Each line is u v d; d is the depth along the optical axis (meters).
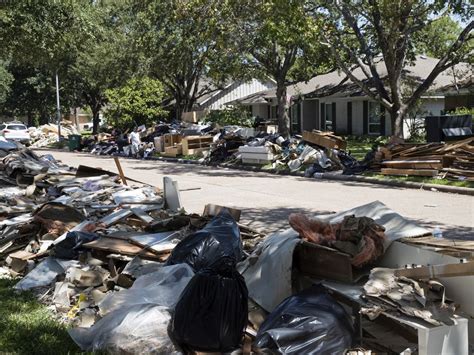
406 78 27.58
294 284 4.93
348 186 16.19
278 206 12.54
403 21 19.62
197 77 39.28
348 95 32.50
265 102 40.94
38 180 12.41
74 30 19.31
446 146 16.42
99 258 6.60
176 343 4.32
